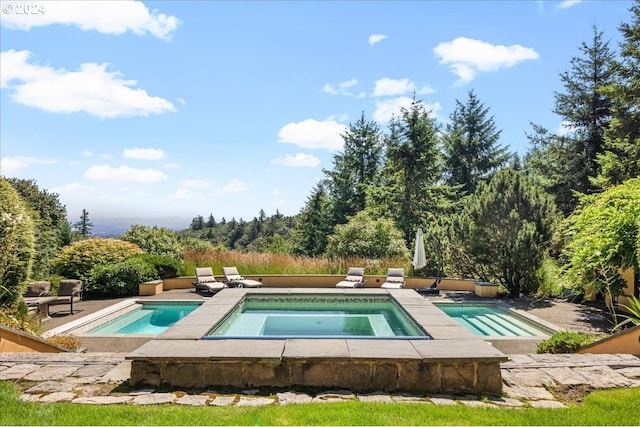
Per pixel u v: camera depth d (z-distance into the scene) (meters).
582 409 4.09
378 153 39.00
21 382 4.79
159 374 4.82
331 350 5.14
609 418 3.85
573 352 6.89
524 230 13.82
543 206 14.39
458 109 37.44
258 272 17.58
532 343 8.57
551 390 4.70
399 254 19.92
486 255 14.77
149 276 15.00
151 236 21.69
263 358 4.84
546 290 14.34
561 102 25.08
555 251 14.29
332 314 10.45
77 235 34.41
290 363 4.88
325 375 4.86
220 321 7.52
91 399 4.30
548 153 25.89
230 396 4.50
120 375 5.08
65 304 12.79
